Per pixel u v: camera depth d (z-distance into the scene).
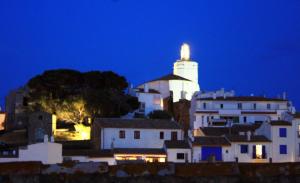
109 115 136.25
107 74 147.62
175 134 117.00
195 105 145.12
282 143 115.31
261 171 60.97
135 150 110.38
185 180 59.59
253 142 113.31
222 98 147.38
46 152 90.38
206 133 124.06
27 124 137.88
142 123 117.81
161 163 60.84
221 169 60.75
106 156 101.62
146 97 152.25
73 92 141.88
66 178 59.22
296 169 61.41
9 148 104.75
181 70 182.12
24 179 58.41
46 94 139.88
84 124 134.75
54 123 128.12
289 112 123.81
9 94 153.62
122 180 59.47
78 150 104.62
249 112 144.62
